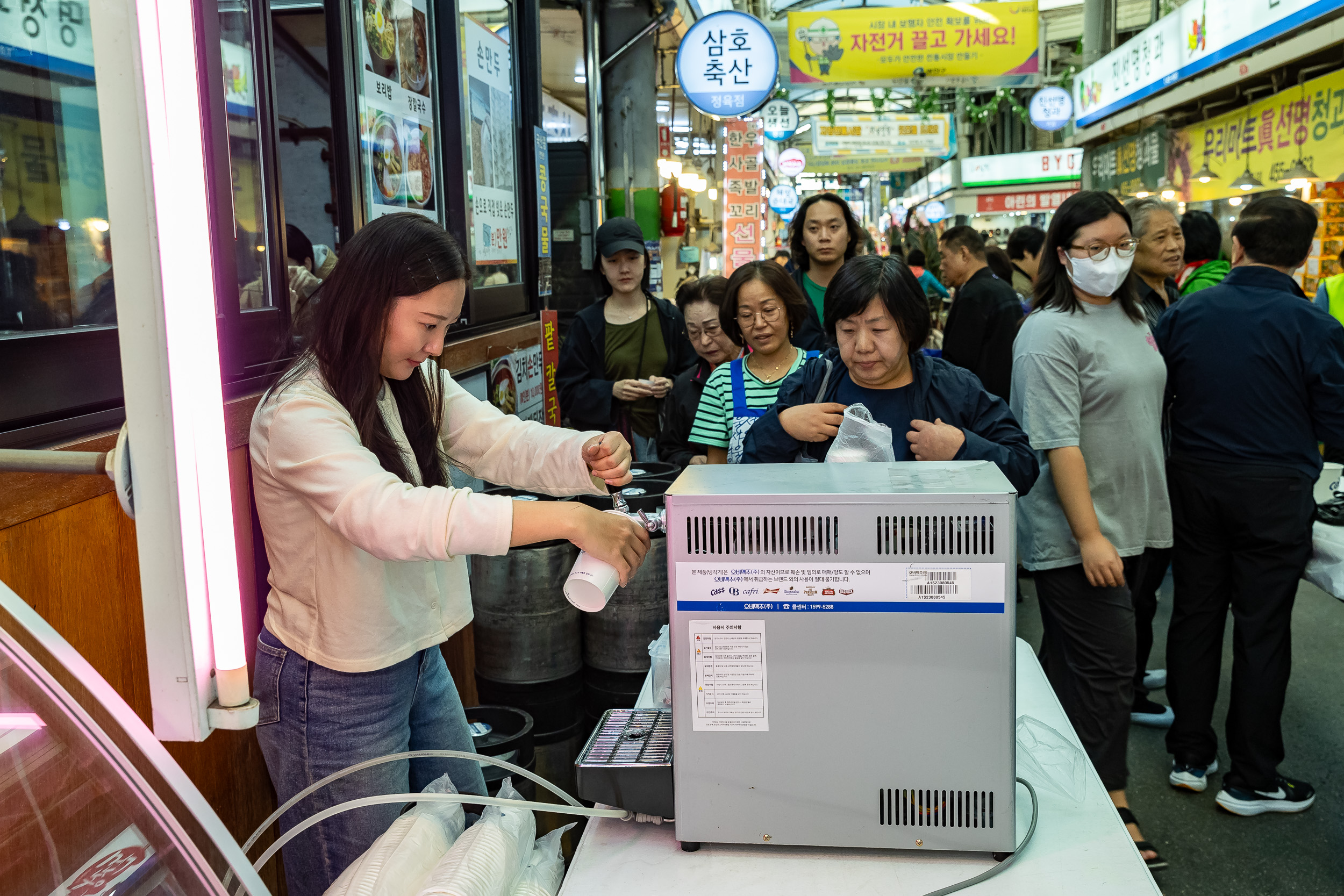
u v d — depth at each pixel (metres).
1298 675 3.73
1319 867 2.58
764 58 6.65
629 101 6.73
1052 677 2.62
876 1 12.84
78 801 0.79
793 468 1.32
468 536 1.23
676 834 1.24
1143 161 9.95
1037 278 2.57
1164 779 3.08
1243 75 7.20
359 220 2.39
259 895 0.86
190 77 0.76
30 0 1.40
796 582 1.16
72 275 1.47
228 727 0.83
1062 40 17.14
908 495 1.13
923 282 10.02
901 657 1.16
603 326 3.87
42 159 1.42
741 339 2.70
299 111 3.36
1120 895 1.13
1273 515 2.64
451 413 1.74
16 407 1.29
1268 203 2.65
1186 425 2.78
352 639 1.47
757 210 8.65
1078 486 2.38
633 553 1.26
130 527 1.48
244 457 1.74
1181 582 2.90
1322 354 2.57
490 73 3.44
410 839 1.19
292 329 1.48
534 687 2.47
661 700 1.56
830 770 1.20
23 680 0.78
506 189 3.67
